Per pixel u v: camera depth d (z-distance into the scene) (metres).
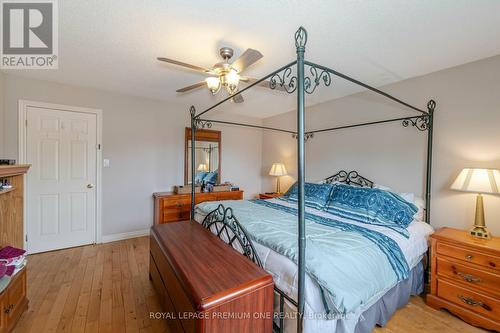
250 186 4.91
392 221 2.07
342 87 2.95
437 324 1.79
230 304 1.17
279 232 1.71
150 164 3.78
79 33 1.86
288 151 4.39
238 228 1.87
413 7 1.48
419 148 2.54
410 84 2.61
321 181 3.48
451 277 1.90
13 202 1.99
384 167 2.86
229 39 1.91
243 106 4.10
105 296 2.08
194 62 2.35
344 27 1.71
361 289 1.30
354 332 1.42
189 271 1.38
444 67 2.33
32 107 2.90
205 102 3.92
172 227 2.26
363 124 2.87
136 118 3.63
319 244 1.51
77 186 3.22
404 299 1.92
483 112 2.11
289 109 4.28
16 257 1.72
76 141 3.19
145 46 2.05
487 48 1.96
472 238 1.90
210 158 4.35
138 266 2.69
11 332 1.63
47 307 1.91
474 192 1.96
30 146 2.90
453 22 1.62
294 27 1.72
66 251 3.07
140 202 3.71
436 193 2.41
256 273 1.36
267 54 2.14
